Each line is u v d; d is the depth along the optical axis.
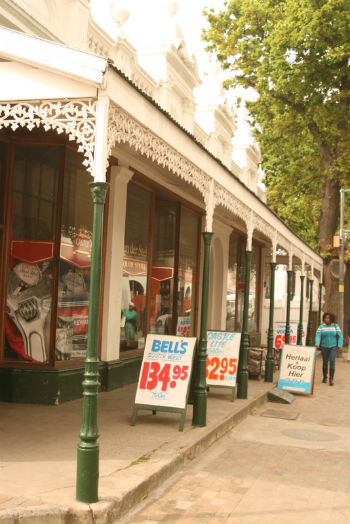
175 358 7.41
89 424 4.52
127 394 9.27
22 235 8.23
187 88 13.09
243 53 22.55
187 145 6.99
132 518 4.61
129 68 10.20
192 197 12.87
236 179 9.34
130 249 10.58
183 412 7.05
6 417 7.12
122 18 9.93
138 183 10.71
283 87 20.78
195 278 14.58
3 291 8.09
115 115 5.06
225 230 16.55
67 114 4.92
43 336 8.18
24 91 4.97
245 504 5.06
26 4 7.05
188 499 5.11
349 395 12.47
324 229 23.94
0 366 8.03
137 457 5.74
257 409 10.19
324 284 25.20
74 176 8.57
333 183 23.64
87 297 9.04
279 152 25.83
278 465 6.46
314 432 8.48
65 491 4.58
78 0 8.22
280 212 27.44
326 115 21.06
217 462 6.42
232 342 9.90
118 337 9.93
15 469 5.07
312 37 19.34
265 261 23.42
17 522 4.03
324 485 5.78
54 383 7.97
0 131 7.96
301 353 12.44
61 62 4.79
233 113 16.88
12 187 8.22
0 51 4.87
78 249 8.75
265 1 22.05
